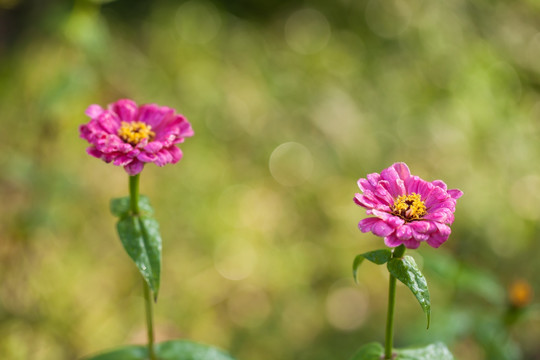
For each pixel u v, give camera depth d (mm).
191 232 5527
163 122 2582
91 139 2395
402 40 7773
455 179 6742
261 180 6207
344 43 7707
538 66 8047
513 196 6844
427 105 7305
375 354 2402
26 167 4570
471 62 7727
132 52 6680
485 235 6289
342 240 5965
